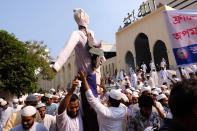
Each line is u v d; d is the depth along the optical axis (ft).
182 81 4.16
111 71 110.22
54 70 6.51
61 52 6.94
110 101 10.18
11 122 11.82
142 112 10.65
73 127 8.85
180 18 12.53
